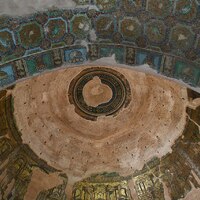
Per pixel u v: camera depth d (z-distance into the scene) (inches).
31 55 249.3
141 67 263.9
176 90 392.5
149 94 419.2
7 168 393.4
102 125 440.5
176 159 410.3
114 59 262.5
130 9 240.4
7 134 392.8
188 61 248.7
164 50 251.0
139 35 249.3
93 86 429.7
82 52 258.4
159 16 239.8
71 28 247.3
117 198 431.8
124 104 432.1
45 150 423.2
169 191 415.2
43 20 240.4
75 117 436.1
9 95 382.6
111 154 438.6
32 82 396.5
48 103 421.1
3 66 244.4
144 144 430.9
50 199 421.4
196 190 393.1
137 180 430.9
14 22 235.9
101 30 249.6
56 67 260.2
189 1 230.1
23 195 406.3
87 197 432.1
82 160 436.5
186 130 398.6
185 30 240.1
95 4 239.3
